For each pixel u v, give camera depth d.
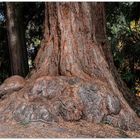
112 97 10.53
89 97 10.37
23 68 16.75
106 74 11.24
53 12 11.69
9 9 16.88
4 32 19.06
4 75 19.00
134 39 17.45
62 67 11.20
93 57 11.39
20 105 10.21
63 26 11.48
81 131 9.51
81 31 11.52
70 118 9.98
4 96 11.30
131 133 10.12
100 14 12.33
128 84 17.66
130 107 11.34
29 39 20.17
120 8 18.27
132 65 17.56
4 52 19.12
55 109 10.02
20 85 11.34
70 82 10.63
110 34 18.23
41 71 11.45
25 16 19.86
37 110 9.96
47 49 11.63
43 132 9.22
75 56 11.25
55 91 10.43
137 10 17.73
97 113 10.21
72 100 10.21
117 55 17.33
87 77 11.02
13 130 9.26
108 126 10.07
